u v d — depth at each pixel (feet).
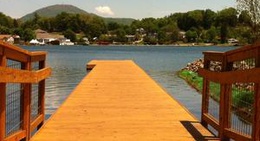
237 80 16.39
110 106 29.09
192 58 187.32
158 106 29.32
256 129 14.46
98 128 21.84
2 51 14.12
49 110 39.01
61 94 51.21
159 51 311.06
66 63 132.57
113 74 57.26
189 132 21.09
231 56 18.06
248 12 65.46
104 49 353.51
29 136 19.07
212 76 20.84
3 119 14.69
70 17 549.54
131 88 40.32
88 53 248.93
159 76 84.02
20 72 16.17
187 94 52.95
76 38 510.58
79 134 20.39
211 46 408.67
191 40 490.49
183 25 514.68
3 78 13.75
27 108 18.78
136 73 59.16
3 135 14.64
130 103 30.63
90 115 25.53
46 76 22.71
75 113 26.14
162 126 22.53
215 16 416.87
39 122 22.35
